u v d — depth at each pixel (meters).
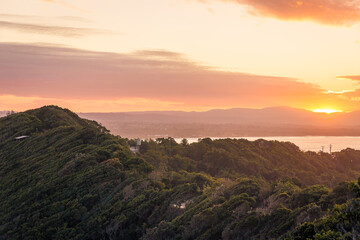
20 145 108.69
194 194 65.31
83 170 78.69
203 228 50.56
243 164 114.94
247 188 61.91
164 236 51.44
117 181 72.06
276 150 136.50
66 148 96.56
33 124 124.56
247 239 45.81
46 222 62.84
